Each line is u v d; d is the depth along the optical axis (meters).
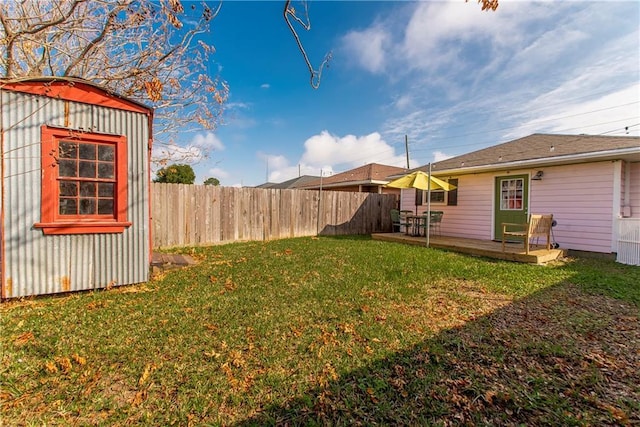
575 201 7.85
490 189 9.80
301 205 11.16
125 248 4.59
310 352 2.67
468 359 2.58
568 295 4.36
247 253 7.52
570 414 1.93
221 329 3.09
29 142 3.91
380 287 4.62
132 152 4.62
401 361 2.54
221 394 2.10
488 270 5.81
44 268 4.02
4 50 4.79
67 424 1.81
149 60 5.00
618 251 7.01
